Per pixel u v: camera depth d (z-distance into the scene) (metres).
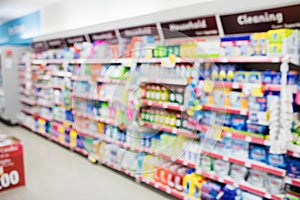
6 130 6.80
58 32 5.38
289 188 2.43
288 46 2.16
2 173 3.38
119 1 4.42
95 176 3.92
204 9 2.79
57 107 5.52
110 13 4.63
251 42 2.39
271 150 2.20
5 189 3.42
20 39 8.12
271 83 2.29
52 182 3.69
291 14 2.22
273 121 2.18
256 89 2.32
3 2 5.91
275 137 2.18
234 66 2.58
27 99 7.00
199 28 2.93
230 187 2.67
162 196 3.30
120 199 3.23
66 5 5.71
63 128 5.25
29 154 4.88
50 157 4.72
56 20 6.14
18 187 3.52
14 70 7.21
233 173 2.74
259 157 2.51
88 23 5.18
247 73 2.47
